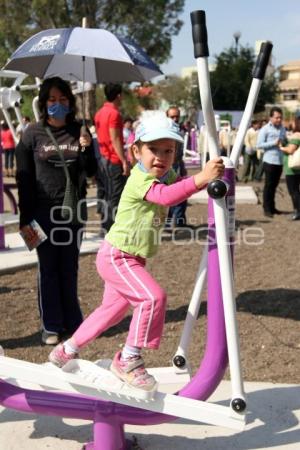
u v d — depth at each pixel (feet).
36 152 14.15
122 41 17.29
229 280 8.48
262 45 8.63
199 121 73.61
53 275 14.89
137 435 10.35
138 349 8.73
